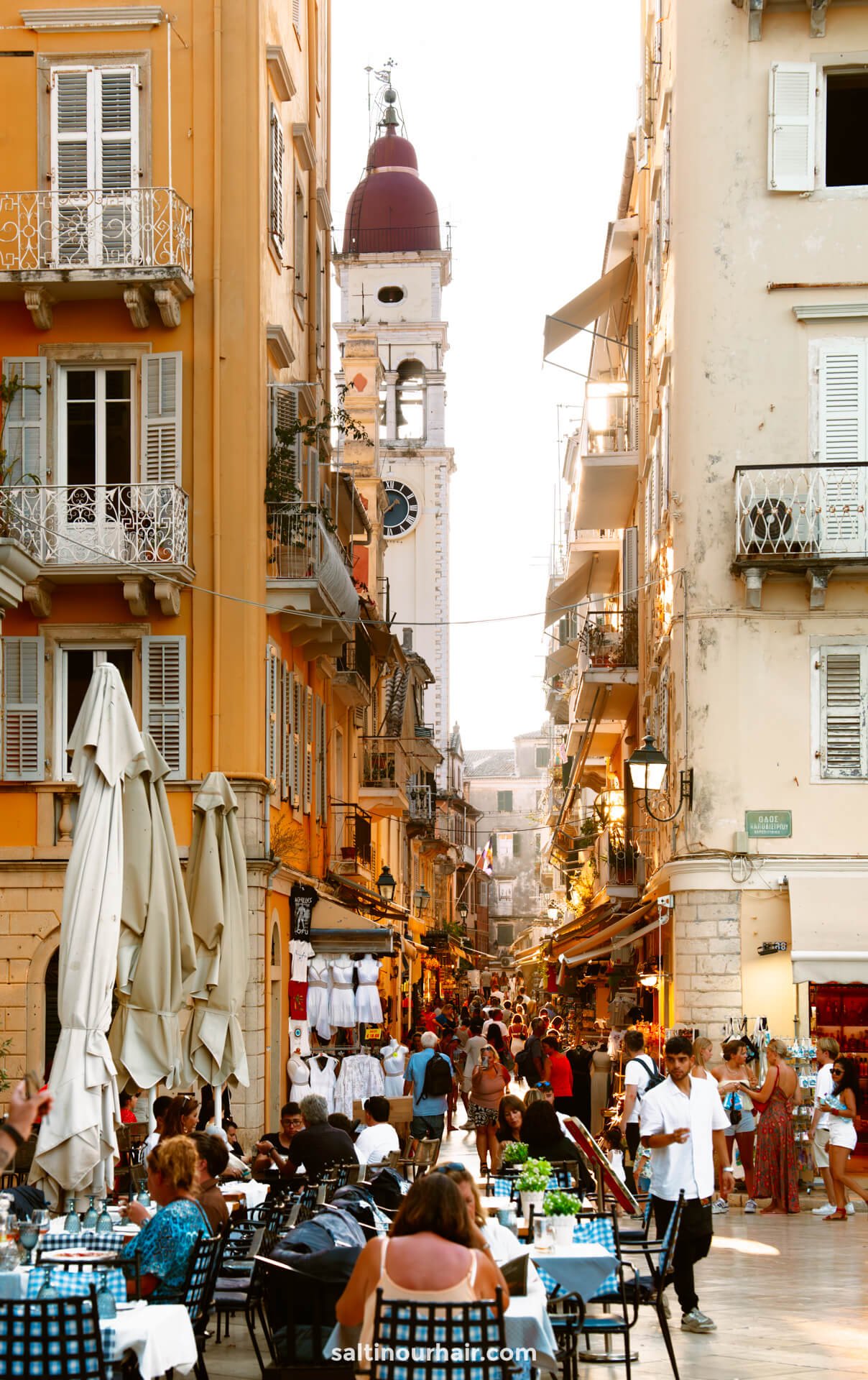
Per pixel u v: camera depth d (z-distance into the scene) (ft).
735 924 79.30
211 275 84.64
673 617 83.97
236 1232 40.40
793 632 81.15
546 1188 36.19
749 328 83.20
